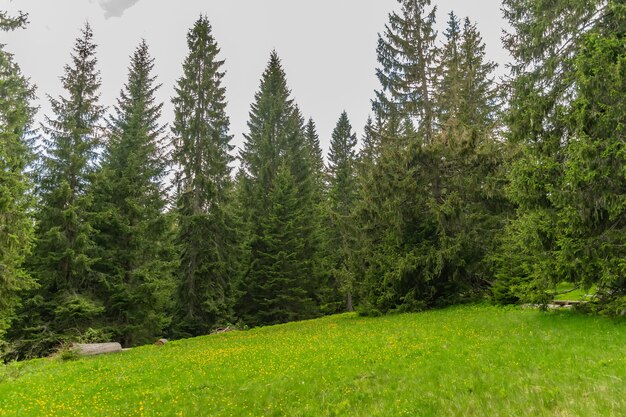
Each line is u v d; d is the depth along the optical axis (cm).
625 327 1012
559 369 730
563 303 1656
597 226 1178
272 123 4094
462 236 2016
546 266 1248
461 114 2581
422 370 835
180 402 825
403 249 2202
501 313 1543
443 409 616
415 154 2212
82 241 2236
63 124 2389
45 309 2231
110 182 2509
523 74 1452
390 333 1379
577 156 1106
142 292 2398
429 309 2083
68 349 1678
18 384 1095
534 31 1376
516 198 1317
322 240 3738
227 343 1661
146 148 2795
